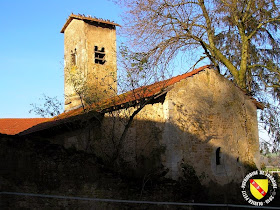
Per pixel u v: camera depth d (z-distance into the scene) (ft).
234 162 42.75
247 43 52.13
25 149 28.30
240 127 44.65
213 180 39.81
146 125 39.83
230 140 42.98
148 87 39.22
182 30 50.55
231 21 54.60
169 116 37.37
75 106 65.92
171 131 37.17
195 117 39.88
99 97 48.98
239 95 45.62
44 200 27.76
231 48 57.41
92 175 30.30
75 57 72.08
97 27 71.10
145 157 39.01
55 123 46.57
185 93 39.52
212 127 41.37
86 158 31.14
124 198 30.99
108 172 32.01
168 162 36.58
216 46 58.18
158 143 37.93
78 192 29.09
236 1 49.47
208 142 40.45
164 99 38.24
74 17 70.18
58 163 29.12
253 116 46.70
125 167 38.70
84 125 44.86
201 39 51.52
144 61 38.73
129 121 37.40
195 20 50.11
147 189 32.63
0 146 27.17
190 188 36.37
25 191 27.22
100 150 43.55
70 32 74.79
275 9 49.78
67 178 29.07
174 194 34.04
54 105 44.68
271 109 52.37
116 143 42.19
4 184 26.66
